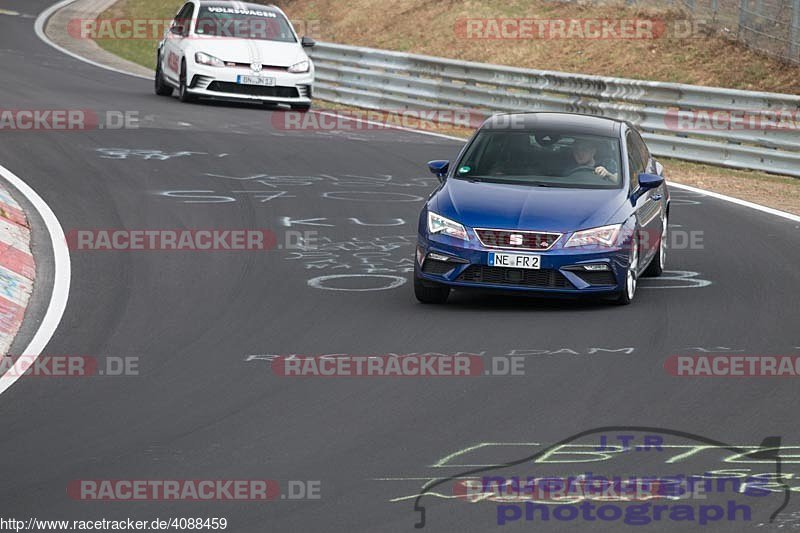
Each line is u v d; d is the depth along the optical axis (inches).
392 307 1489.9
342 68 3700.8
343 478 906.1
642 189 1589.6
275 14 3459.6
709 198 2384.4
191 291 1545.3
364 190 2292.1
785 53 3617.1
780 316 1460.4
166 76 3415.4
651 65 3831.2
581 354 1272.1
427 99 3427.7
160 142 2669.8
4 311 1398.9
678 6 4074.8
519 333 1363.2
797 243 1962.4
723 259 1830.7
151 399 1108.5
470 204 1518.2
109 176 2276.1
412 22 4810.5
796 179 2726.4
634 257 1533.0
